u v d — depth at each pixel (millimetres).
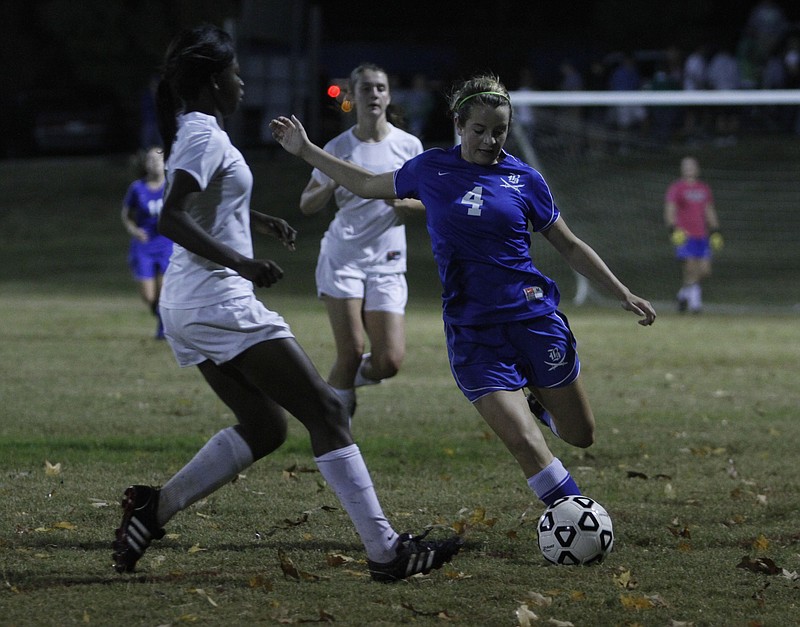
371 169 25859
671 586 15891
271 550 17375
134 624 13914
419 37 113188
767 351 45406
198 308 15562
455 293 17156
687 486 22375
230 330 15453
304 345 44969
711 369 40406
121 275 74688
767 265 76875
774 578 16297
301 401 15539
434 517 19672
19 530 18125
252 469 23312
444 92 17875
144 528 15875
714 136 95312
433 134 97062
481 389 17141
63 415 29344
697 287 61812
